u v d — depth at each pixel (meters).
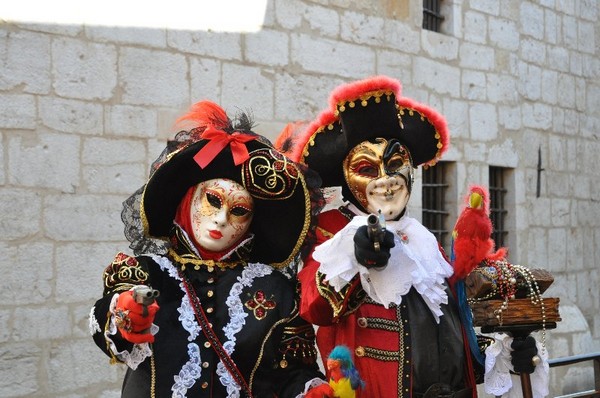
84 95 5.03
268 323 2.79
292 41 6.14
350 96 3.11
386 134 3.17
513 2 8.13
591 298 9.04
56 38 4.93
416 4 7.11
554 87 8.66
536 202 8.37
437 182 7.46
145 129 5.29
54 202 4.89
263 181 2.88
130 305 2.39
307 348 2.91
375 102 3.12
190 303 2.75
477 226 3.20
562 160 8.72
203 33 5.60
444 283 3.23
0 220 4.69
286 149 3.24
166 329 2.70
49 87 4.89
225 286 2.82
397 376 2.98
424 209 7.25
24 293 4.75
